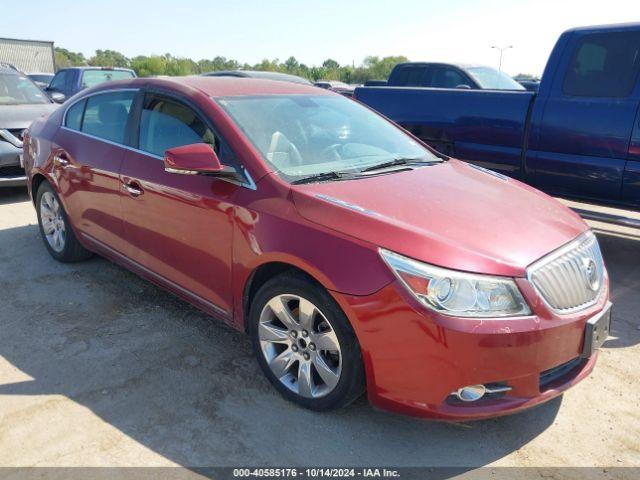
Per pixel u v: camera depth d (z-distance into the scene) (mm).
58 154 4660
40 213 5164
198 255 3428
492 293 2512
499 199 3260
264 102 3744
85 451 2684
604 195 5195
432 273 2502
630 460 2719
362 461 2678
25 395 3104
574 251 2879
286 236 2871
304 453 2717
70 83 14500
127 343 3678
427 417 2600
